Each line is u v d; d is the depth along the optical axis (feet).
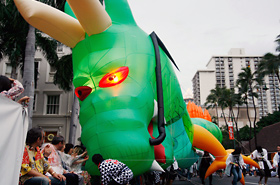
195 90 461.78
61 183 14.67
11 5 55.88
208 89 422.41
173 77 22.67
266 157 31.60
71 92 81.66
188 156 25.61
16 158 9.57
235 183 25.16
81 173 22.40
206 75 428.56
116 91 16.65
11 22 57.88
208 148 28.43
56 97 82.12
